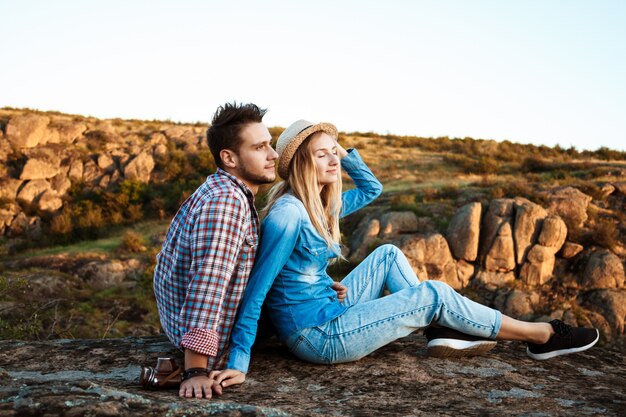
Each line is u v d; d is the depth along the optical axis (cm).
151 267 2062
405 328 259
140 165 3203
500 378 250
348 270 1869
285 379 244
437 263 1841
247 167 236
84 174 3173
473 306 263
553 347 273
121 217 2867
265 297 258
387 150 3728
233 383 226
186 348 212
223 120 233
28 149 3216
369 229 1992
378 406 209
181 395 206
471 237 1845
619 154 3659
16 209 2870
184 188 3038
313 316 255
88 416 161
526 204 1902
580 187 2166
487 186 2378
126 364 267
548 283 1803
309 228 250
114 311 1698
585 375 265
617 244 1878
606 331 1628
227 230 217
